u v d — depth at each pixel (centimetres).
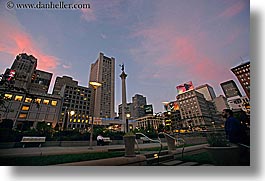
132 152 405
